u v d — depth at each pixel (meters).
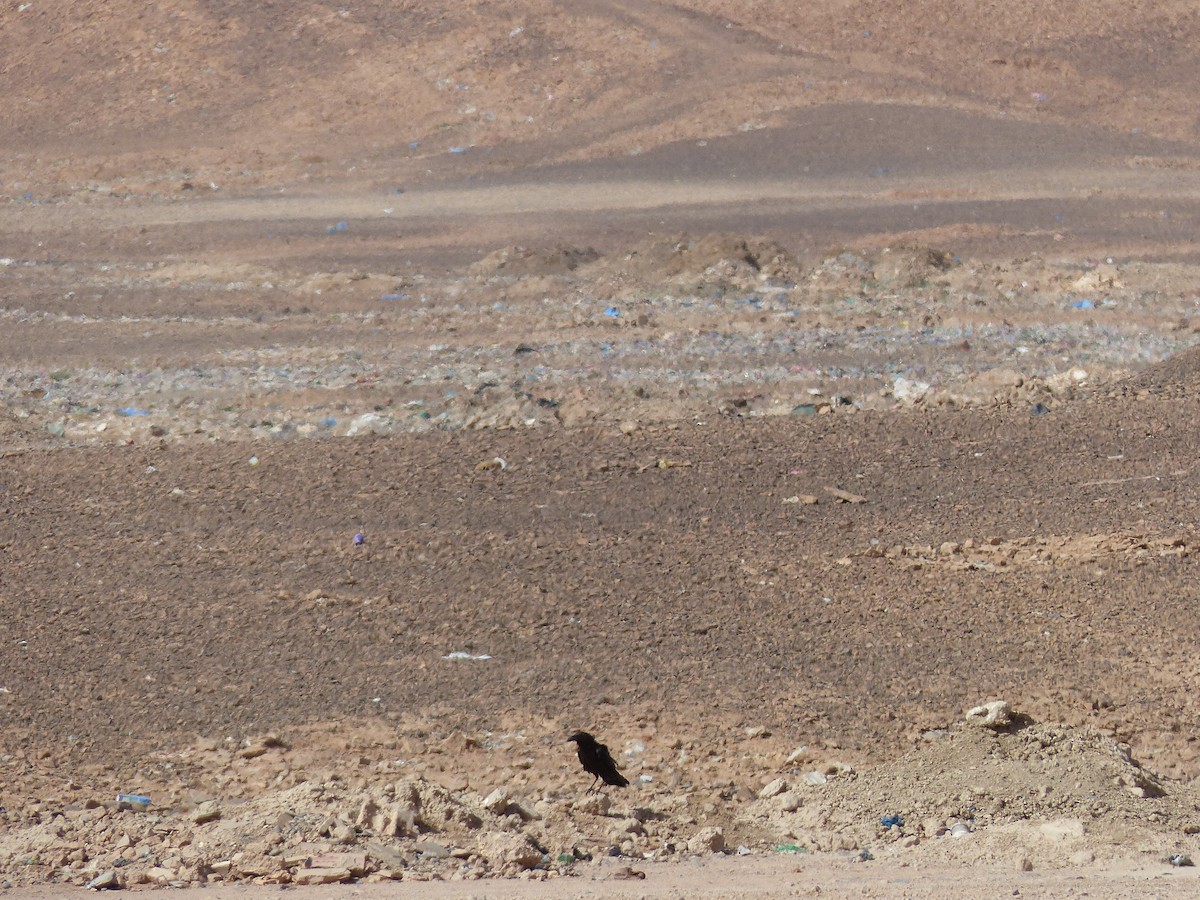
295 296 111.94
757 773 39.19
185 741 41.84
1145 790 36.41
